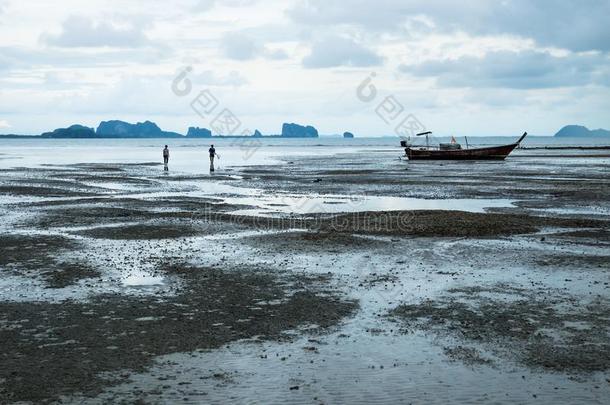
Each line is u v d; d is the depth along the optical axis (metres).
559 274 16.02
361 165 73.75
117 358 10.02
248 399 8.55
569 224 24.70
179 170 64.38
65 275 15.76
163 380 9.16
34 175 54.94
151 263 17.31
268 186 43.81
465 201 33.94
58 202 32.84
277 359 10.05
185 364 9.80
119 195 37.19
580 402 8.50
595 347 10.57
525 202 33.19
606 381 9.18
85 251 19.09
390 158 98.38
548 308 12.90
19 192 38.25
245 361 9.95
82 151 144.88
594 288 14.52
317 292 14.27
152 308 12.88
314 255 18.67
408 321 12.09
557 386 9.01
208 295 13.94
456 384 9.09
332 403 8.46
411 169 64.06
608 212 28.91
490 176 52.53
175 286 14.70
